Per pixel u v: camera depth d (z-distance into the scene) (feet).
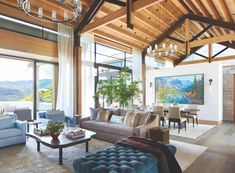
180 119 21.57
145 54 32.68
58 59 21.80
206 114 27.30
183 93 29.40
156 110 23.26
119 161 8.06
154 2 16.80
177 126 23.97
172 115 21.93
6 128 15.16
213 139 17.88
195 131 21.31
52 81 23.06
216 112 26.48
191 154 13.58
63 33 21.83
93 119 19.84
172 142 16.75
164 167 8.84
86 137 12.94
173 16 26.30
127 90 23.22
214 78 26.84
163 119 23.02
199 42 26.86
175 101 30.07
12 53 18.98
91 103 24.48
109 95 23.45
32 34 19.67
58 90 21.61
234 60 29.91
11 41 17.65
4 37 17.20
